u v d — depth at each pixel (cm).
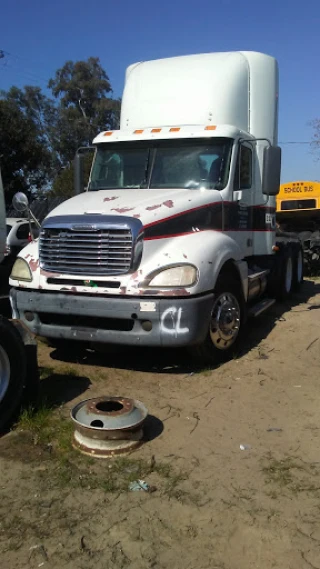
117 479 360
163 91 745
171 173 666
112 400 429
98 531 306
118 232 524
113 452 392
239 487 350
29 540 298
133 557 285
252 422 452
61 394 508
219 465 379
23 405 462
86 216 547
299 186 1431
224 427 441
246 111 756
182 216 568
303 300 1031
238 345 641
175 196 602
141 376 564
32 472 370
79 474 367
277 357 635
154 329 515
